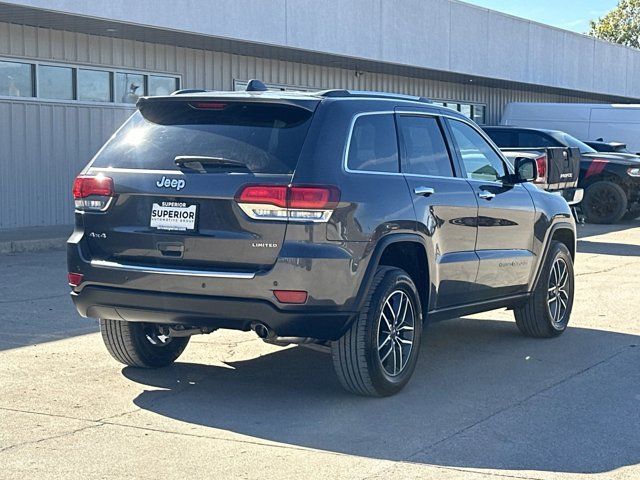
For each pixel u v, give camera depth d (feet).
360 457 17.10
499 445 17.89
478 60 85.56
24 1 45.47
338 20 66.69
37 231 51.60
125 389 21.42
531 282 26.71
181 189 19.57
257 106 20.24
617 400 21.17
